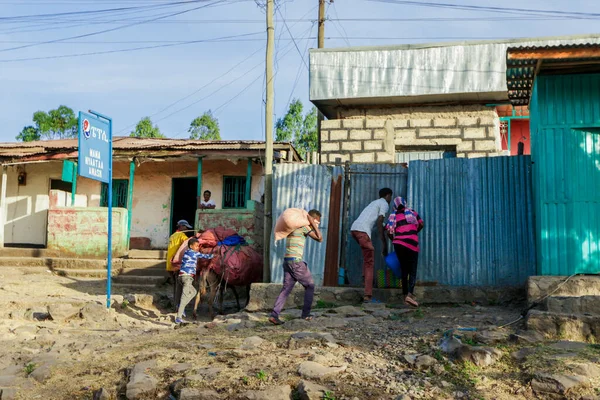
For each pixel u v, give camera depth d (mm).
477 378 6016
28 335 9102
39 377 6719
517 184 10117
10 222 18203
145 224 17625
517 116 16547
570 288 8516
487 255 10078
